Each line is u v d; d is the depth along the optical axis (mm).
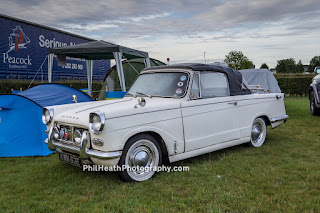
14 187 3572
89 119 3346
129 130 3471
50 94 5840
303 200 3031
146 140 3705
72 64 18828
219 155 4848
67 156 3889
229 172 3922
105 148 3324
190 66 4344
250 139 5191
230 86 4848
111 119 3330
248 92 5246
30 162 4691
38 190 3453
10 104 5059
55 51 10469
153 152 3791
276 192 3229
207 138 4359
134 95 4566
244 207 2889
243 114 4988
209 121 4395
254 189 3330
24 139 5109
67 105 4324
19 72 14727
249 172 3912
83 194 3312
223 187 3387
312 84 9219
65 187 3514
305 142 5637
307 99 16688
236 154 4836
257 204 2936
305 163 4250
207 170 4023
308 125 7512
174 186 3490
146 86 4613
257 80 11883
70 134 3789
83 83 17641
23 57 14945
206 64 4625
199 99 4305
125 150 3506
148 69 4918
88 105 4184
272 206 2889
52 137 3957
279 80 20062
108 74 11578
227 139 4691
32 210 2908
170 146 3906
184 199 3062
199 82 4371
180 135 4016
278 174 3807
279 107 5840
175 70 4453
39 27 15836
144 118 3621
